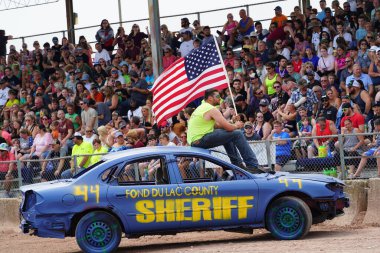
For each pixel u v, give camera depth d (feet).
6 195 91.61
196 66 80.89
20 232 87.76
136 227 63.10
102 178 63.62
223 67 79.97
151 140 86.43
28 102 127.03
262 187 64.28
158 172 64.85
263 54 114.01
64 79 128.98
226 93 103.04
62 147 103.50
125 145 90.68
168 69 82.07
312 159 77.87
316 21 112.88
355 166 76.59
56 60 135.95
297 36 113.50
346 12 115.24
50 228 62.75
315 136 79.05
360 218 74.79
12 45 146.20
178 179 63.98
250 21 125.39
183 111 97.35
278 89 99.50
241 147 69.10
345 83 98.53
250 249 60.13
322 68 104.17
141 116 108.88
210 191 63.87
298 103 91.56
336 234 66.64
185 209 63.52
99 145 90.43
